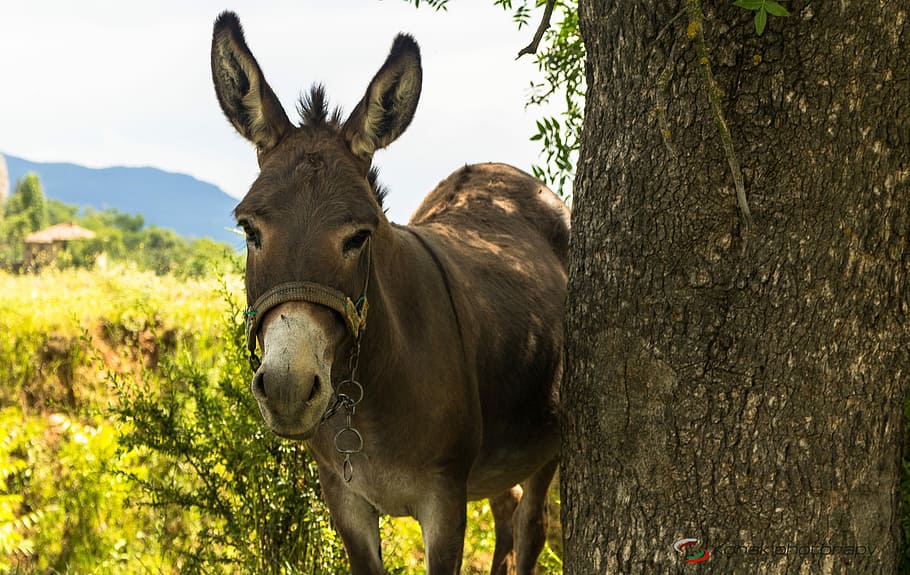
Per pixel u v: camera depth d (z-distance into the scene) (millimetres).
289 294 2336
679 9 2451
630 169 2629
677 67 2467
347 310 2430
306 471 4098
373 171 2920
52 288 7227
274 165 2531
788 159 2369
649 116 2566
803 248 2391
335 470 3111
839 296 2402
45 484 5391
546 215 4402
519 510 4262
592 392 2781
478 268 3605
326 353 2359
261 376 2240
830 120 2336
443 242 3572
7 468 5066
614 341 2691
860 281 2404
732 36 2365
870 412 2465
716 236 2469
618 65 2648
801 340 2416
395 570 4074
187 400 4723
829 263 2389
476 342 3273
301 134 2672
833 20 2285
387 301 2850
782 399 2436
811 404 2430
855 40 2297
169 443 4285
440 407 2975
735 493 2496
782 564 2467
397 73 2695
